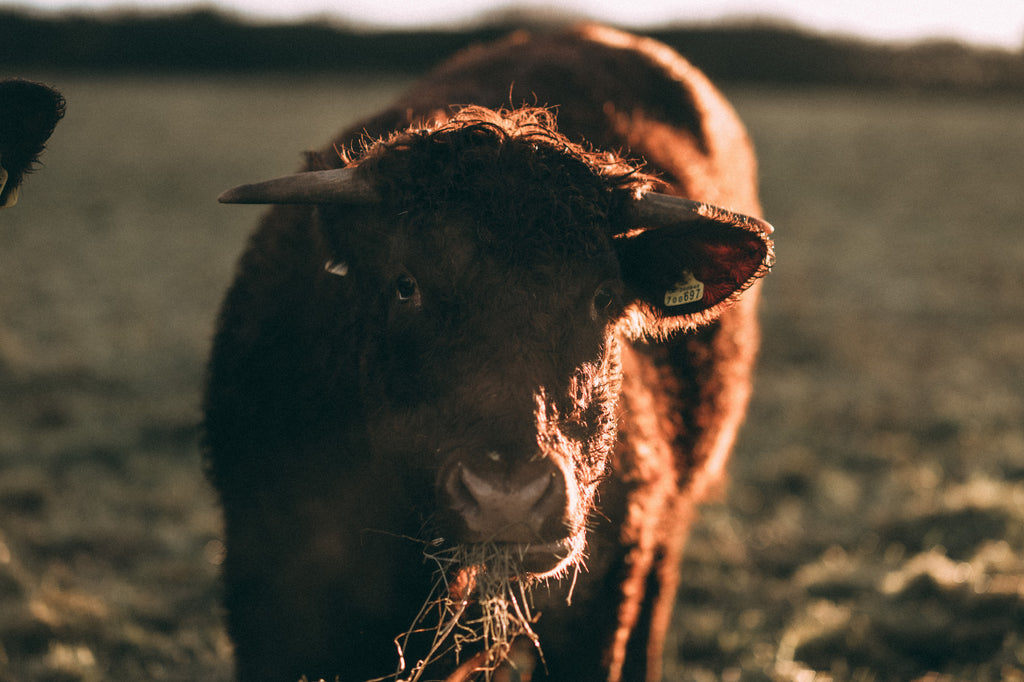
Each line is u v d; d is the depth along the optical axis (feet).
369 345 8.96
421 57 174.29
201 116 103.35
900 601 15.84
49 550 17.15
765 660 14.56
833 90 160.15
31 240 44.29
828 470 21.01
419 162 8.77
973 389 26.71
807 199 63.16
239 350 10.37
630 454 10.30
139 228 49.11
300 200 8.78
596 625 10.21
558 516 7.71
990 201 63.62
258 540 10.03
